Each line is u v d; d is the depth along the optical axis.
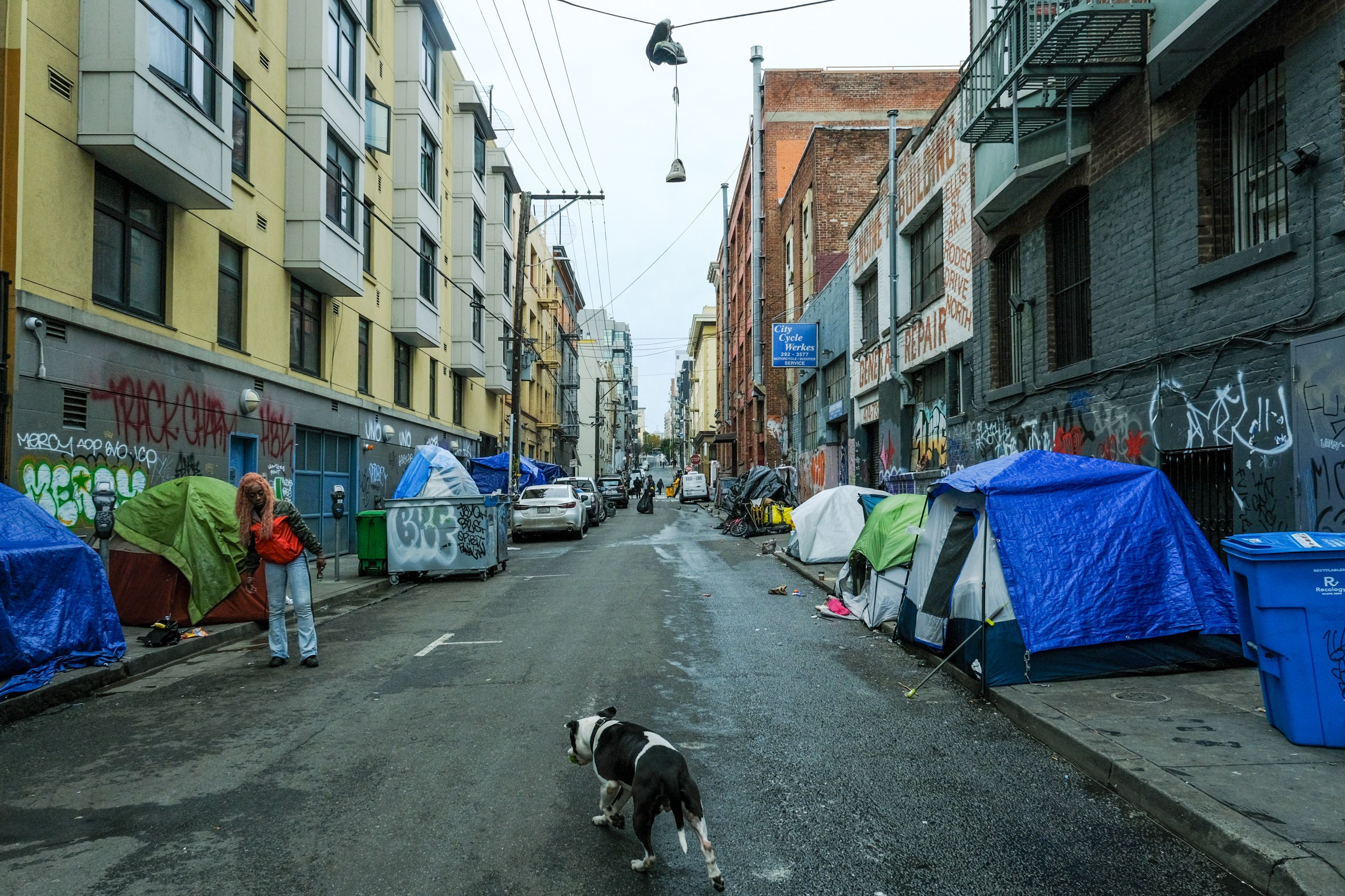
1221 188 7.89
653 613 10.59
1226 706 5.64
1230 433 7.48
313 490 17.77
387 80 22.31
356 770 5.04
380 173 21.84
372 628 10.05
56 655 7.16
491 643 8.85
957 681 7.05
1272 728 5.12
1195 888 3.56
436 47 25.88
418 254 20.19
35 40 9.64
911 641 8.38
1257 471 7.12
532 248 43.69
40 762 5.30
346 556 19.34
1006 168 11.30
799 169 31.06
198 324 13.12
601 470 90.25
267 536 7.84
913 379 17.94
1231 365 7.47
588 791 4.69
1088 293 10.41
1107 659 6.55
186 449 12.65
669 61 12.02
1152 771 4.46
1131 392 9.09
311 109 16.38
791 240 32.66
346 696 6.79
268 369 15.48
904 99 35.47
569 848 3.97
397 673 7.59
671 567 15.84
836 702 6.48
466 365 28.75
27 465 9.40
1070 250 10.91
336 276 17.09
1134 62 8.84
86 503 10.34
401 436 23.28
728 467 54.78
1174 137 8.31
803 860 3.84
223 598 9.69
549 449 51.78
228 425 13.95
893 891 3.55
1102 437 9.73
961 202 14.45
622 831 4.17
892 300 18.05
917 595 8.28
